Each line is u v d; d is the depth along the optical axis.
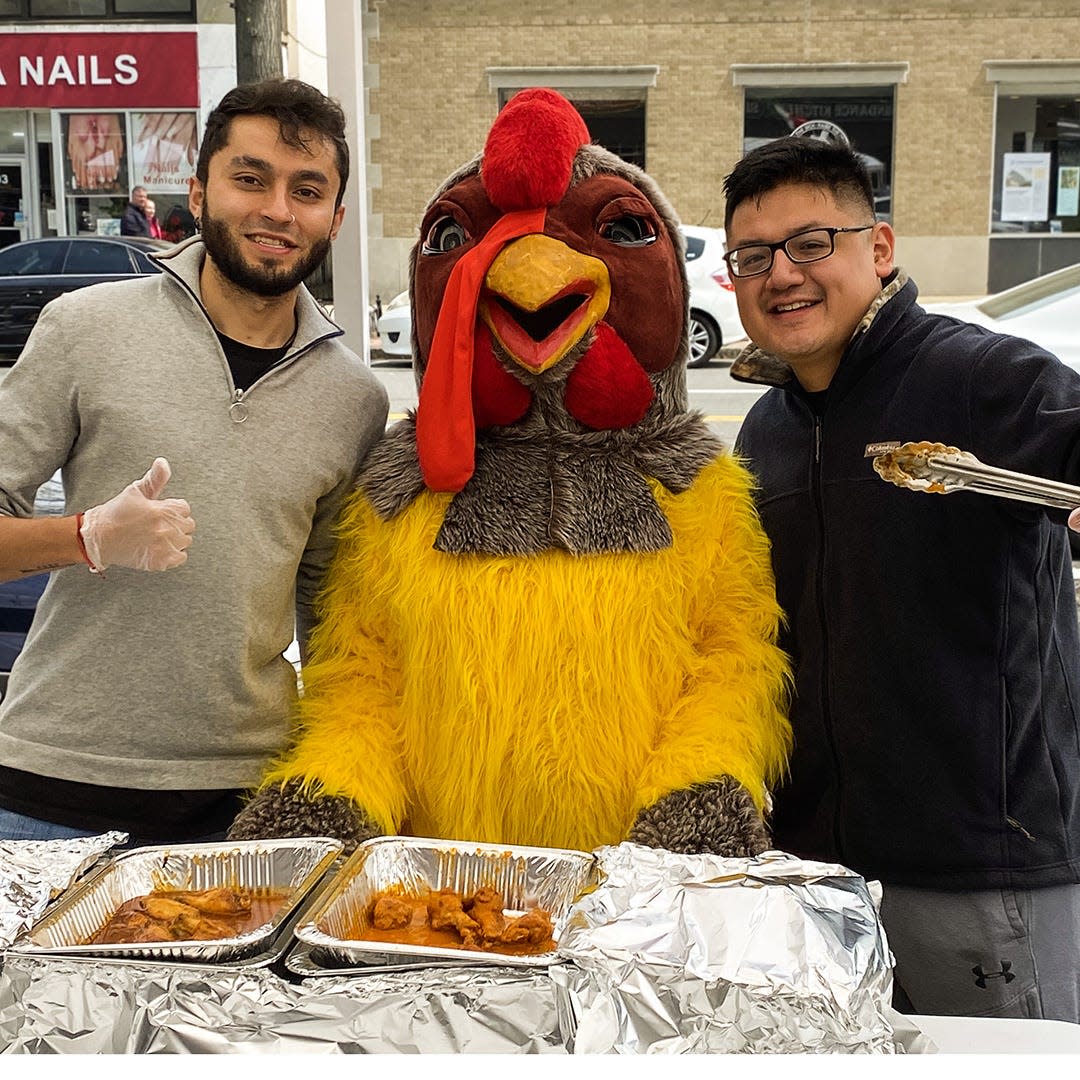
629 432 1.86
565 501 1.78
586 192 1.82
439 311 1.87
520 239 1.76
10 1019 1.21
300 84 1.84
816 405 1.95
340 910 1.46
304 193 1.85
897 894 1.87
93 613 1.81
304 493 1.87
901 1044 1.25
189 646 1.79
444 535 1.79
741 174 1.86
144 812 1.80
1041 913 1.81
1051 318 4.00
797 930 1.31
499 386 1.80
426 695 1.82
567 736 1.76
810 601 1.90
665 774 1.73
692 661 1.84
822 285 1.83
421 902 1.57
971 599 1.80
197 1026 1.20
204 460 1.81
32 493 1.81
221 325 1.90
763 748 1.83
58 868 1.50
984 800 1.80
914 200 5.30
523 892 1.58
